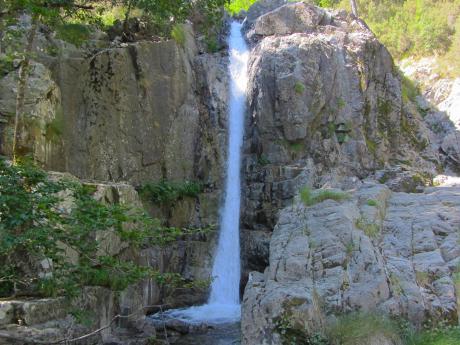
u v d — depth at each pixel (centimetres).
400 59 2730
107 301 1020
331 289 961
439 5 2791
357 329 861
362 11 3044
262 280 1084
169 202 1588
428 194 1525
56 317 879
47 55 1453
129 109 1572
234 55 2031
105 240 1038
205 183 1689
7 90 1284
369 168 1836
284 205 1648
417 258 1098
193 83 1798
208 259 1586
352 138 1847
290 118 1738
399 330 892
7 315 821
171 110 1661
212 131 1758
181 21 1492
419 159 2017
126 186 1216
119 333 1059
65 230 733
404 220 1277
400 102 2061
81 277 768
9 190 662
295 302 891
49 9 1038
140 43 1627
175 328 1216
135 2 1666
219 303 1540
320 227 1158
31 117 1283
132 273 752
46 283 737
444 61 2516
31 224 710
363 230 1170
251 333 899
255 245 1614
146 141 1595
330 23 2091
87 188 755
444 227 1216
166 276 780
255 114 1795
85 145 1477
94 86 1518
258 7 2256
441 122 2281
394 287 970
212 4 1673
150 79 1627
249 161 1764
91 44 1598
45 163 1325
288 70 1780
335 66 1877
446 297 959
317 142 1786
